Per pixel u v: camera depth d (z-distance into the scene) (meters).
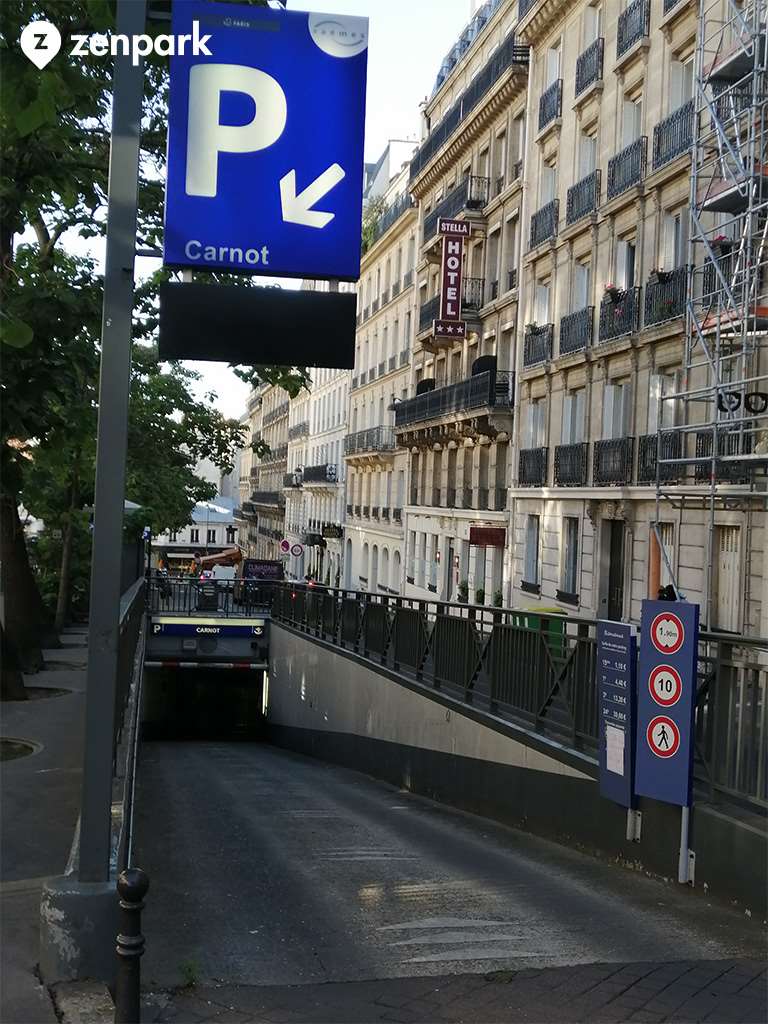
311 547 74.88
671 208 23.80
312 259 6.05
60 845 8.15
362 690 18.61
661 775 7.66
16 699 16.00
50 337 9.70
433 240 39.72
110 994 5.30
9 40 6.79
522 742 10.79
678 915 6.88
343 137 6.08
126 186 5.88
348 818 11.83
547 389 30.64
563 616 10.30
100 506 5.77
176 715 34.78
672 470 22.44
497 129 37.06
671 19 23.67
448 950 6.18
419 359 47.72
